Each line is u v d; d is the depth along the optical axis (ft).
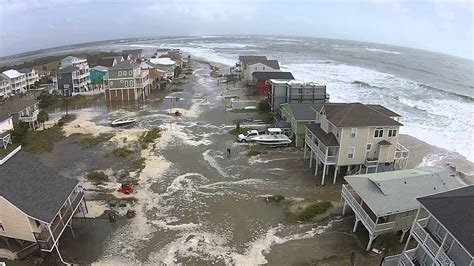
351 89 261.03
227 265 75.82
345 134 103.04
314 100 179.73
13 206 69.82
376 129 104.22
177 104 218.38
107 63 316.81
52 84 298.56
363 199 81.10
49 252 76.79
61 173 122.72
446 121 183.11
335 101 219.61
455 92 257.34
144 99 233.55
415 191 81.51
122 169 125.29
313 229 88.79
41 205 73.67
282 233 87.30
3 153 140.97
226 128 169.58
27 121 170.30
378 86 274.77
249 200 103.45
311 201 102.17
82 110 209.67
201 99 230.07
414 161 132.26
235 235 86.69
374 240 81.41
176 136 158.71
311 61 460.14
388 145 104.99
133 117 191.31
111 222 91.97
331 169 123.54
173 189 110.32
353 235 85.97
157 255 79.30
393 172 92.17
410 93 250.16
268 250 80.74
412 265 61.72
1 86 258.37
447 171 91.09
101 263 76.54
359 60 488.02
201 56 524.93
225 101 223.10
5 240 77.41
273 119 175.22
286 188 110.42
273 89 183.21
